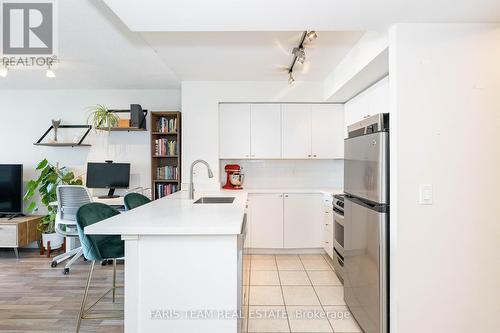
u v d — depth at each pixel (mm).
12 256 4309
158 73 3939
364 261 2270
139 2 1697
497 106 1977
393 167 1998
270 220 4230
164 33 2641
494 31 1993
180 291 1723
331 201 3746
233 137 4238
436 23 1982
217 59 3271
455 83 1979
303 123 4258
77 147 4742
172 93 4742
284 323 2473
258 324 2455
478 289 1962
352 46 2904
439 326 1957
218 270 1723
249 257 4152
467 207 1968
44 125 4738
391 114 2037
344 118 4219
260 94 4125
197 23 1976
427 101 1978
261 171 4688
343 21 1954
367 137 2230
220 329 1724
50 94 4727
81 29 2678
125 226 1672
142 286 1724
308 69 3615
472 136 1974
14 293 3062
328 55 3137
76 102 4730
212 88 4121
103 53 3242
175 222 1785
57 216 3773
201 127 4129
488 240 1963
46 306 2781
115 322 2523
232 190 4129
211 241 1723
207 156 4137
